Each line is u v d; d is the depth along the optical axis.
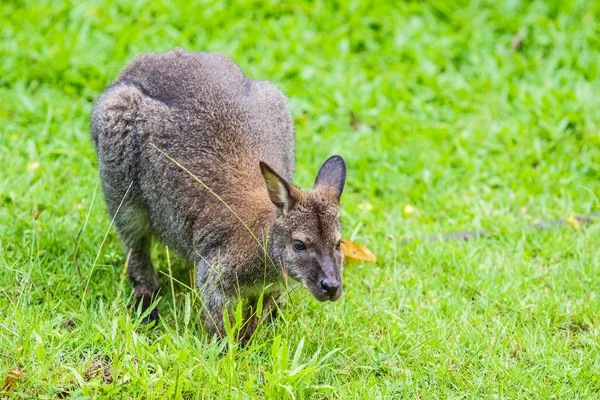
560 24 16.28
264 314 9.91
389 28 16.06
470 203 12.62
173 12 15.80
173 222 9.90
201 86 10.11
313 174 13.00
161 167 9.79
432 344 9.41
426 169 13.27
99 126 10.09
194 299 9.42
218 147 9.76
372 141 13.81
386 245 11.55
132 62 10.83
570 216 11.97
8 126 13.20
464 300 10.36
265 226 9.23
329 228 8.91
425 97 14.84
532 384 8.81
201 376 8.46
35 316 9.12
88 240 10.91
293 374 8.20
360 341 9.52
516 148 13.77
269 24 15.79
